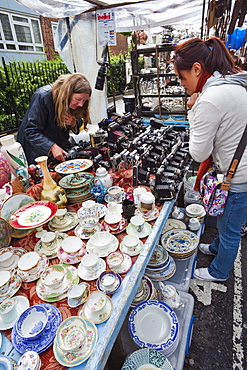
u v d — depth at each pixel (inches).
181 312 59.1
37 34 309.4
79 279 42.4
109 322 34.6
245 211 59.6
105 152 81.0
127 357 44.9
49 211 52.2
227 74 51.0
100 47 153.3
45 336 33.5
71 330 33.7
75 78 71.8
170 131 93.4
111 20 120.0
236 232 64.5
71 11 121.1
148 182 71.0
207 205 60.6
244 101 49.1
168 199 61.8
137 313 52.7
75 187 63.6
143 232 52.7
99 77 119.4
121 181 72.7
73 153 77.2
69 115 78.2
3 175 56.3
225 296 77.3
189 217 88.1
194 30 222.8
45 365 30.4
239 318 71.1
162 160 74.7
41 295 39.3
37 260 43.9
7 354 32.0
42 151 75.5
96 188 64.5
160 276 61.8
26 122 81.2
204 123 49.9
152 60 204.8
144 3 128.5
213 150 56.9
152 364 43.9
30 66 203.5
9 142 59.5
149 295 57.4
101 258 46.7
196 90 56.2
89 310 36.5
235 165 53.3
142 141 82.3
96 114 174.7
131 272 42.8
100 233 50.7
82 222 53.0
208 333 67.7
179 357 49.7
